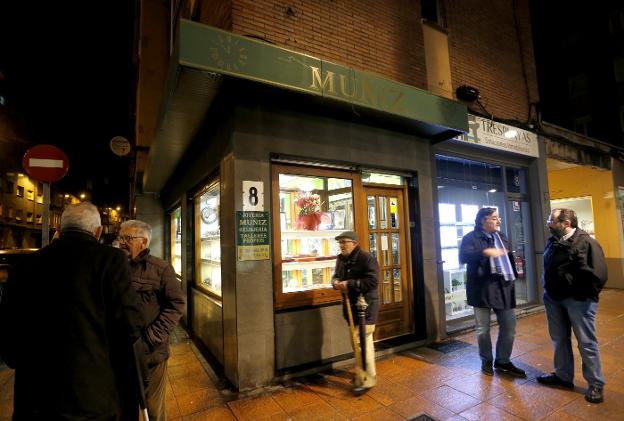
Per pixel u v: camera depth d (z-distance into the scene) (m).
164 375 2.45
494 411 3.03
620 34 15.07
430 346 4.76
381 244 4.84
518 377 3.69
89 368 1.60
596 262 3.16
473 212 6.15
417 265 5.04
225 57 2.99
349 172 4.50
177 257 7.52
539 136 7.20
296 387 3.58
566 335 3.43
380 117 4.32
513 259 3.92
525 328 5.42
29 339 1.62
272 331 3.70
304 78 3.40
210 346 4.75
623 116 14.51
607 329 5.28
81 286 1.66
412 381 3.66
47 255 1.75
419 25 5.61
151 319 2.35
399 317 4.91
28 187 27.44
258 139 3.78
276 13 4.04
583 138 8.43
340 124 4.38
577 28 14.98
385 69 5.03
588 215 9.59
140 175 9.05
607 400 3.15
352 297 3.60
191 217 6.18
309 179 4.30
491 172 6.55
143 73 8.38
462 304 5.86
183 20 2.86
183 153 5.50
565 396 3.24
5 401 3.53
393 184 5.00
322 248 4.36
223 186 3.94
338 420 2.96
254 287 3.63
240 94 3.62
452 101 4.65
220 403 3.29
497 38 6.91
